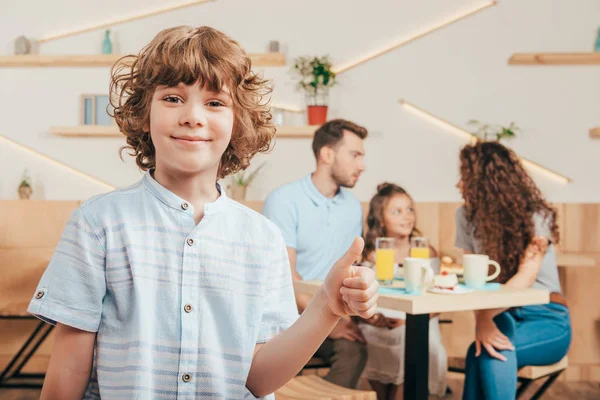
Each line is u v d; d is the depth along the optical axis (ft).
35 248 10.78
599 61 11.85
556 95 12.03
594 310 11.32
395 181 12.00
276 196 8.72
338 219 8.89
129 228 2.54
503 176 7.88
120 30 12.08
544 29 12.05
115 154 11.97
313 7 12.08
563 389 10.59
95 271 2.48
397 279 7.04
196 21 12.10
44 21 12.06
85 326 2.44
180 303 2.52
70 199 11.93
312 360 7.97
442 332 11.00
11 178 11.91
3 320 11.02
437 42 12.07
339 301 2.55
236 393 2.56
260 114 2.91
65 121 11.95
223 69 2.57
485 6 12.08
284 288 2.86
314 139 9.12
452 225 11.12
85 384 2.51
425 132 12.03
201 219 2.64
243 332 2.61
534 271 7.36
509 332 6.41
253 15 12.09
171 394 2.47
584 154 11.98
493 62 12.05
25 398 9.54
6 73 11.94
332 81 11.91
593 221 11.46
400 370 7.92
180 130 2.53
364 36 12.07
